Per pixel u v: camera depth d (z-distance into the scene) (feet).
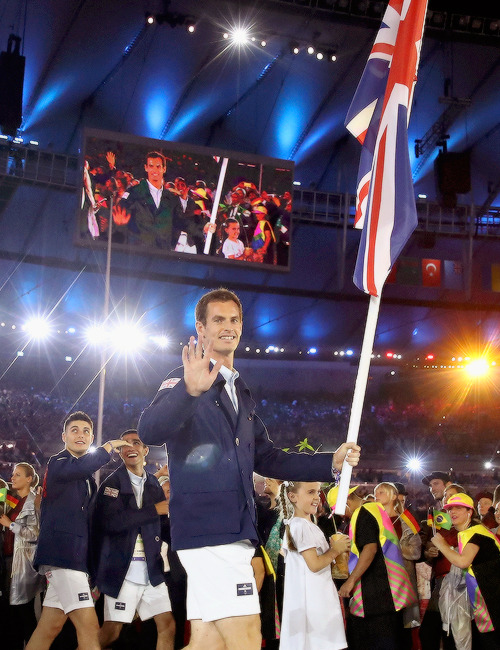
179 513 10.12
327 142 122.21
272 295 134.82
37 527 23.61
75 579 18.80
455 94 113.70
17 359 135.95
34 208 113.09
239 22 97.50
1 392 125.80
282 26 99.81
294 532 19.01
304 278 131.03
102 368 60.95
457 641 22.03
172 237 85.15
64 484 19.22
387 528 21.09
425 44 105.60
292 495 19.34
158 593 20.84
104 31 97.35
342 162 125.39
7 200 107.04
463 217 124.16
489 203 126.52
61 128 113.09
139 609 20.81
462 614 22.02
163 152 85.92
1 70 89.56
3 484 24.13
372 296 11.93
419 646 26.20
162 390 10.01
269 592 21.26
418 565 24.95
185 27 98.02
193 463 10.18
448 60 108.27
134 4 94.07
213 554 10.06
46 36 96.58
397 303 135.44
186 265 126.00
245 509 10.27
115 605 20.35
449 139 122.72
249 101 113.09
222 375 10.69
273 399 145.69
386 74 13.43
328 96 112.98
